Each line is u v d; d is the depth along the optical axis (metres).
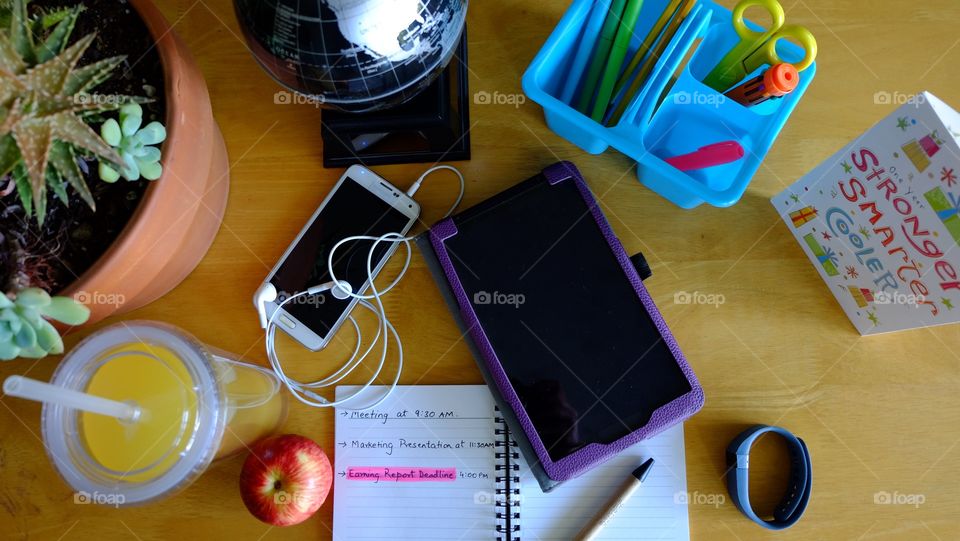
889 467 0.60
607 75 0.57
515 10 0.65
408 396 0.62
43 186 0.42
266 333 0.61
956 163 0.43
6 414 0.60
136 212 0.46
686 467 0.60
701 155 0.54
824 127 0.63
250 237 0.63
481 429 0.61
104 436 0.48
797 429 0.60
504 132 0.64
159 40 0.48
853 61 0.63
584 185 0.60
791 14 0.64
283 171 0.64
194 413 0.48
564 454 0.56
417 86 0.53
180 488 0.48
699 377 0.61
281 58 0.48
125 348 0.49
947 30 0.63
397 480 0.61
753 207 0.63
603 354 0.58
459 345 0.62
